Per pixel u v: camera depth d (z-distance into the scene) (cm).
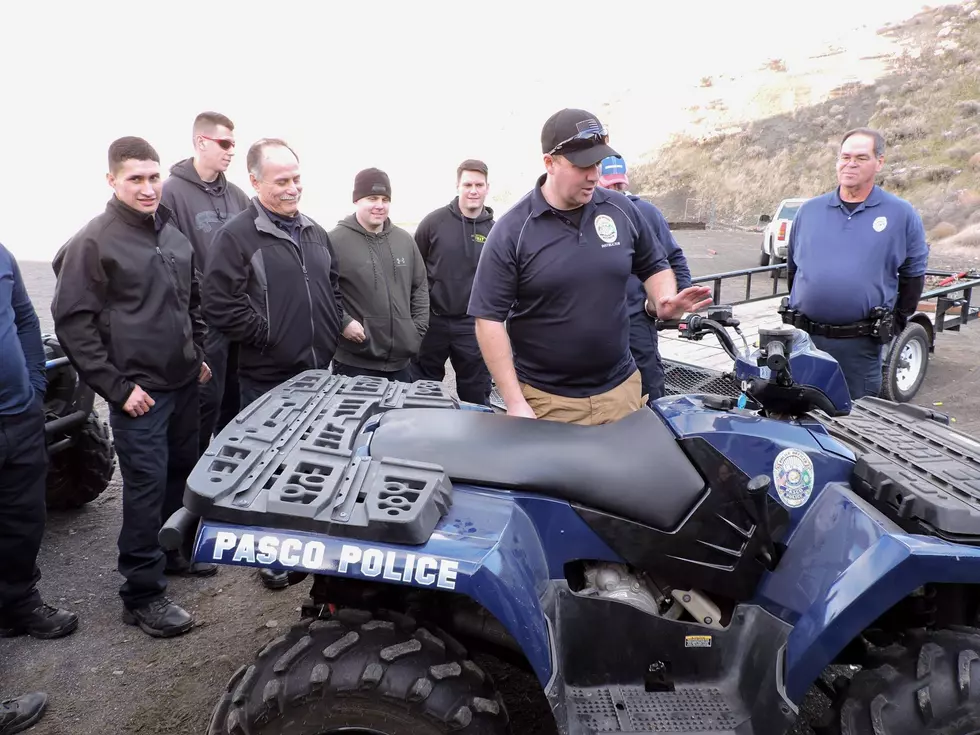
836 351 428
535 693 279
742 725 206
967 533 201
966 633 210
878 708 197
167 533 184
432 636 192
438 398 268
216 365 427
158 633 321
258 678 186
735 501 216
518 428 227
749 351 245
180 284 333
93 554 394
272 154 347
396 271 443
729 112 4566
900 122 3409
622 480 214
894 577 194
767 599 218
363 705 179
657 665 218
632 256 301
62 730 264
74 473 430
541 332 298
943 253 2112
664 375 484
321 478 194
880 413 291
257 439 214
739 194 3669
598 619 215
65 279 302
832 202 423
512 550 192
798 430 227
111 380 305
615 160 405
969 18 4272
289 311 357
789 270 468
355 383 283
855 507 213
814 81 4456
